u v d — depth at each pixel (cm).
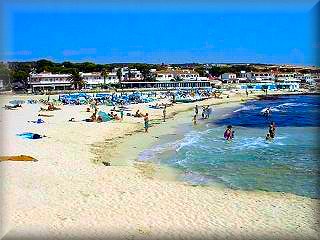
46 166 2308
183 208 1634
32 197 1694
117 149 3148
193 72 14900
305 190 1969
